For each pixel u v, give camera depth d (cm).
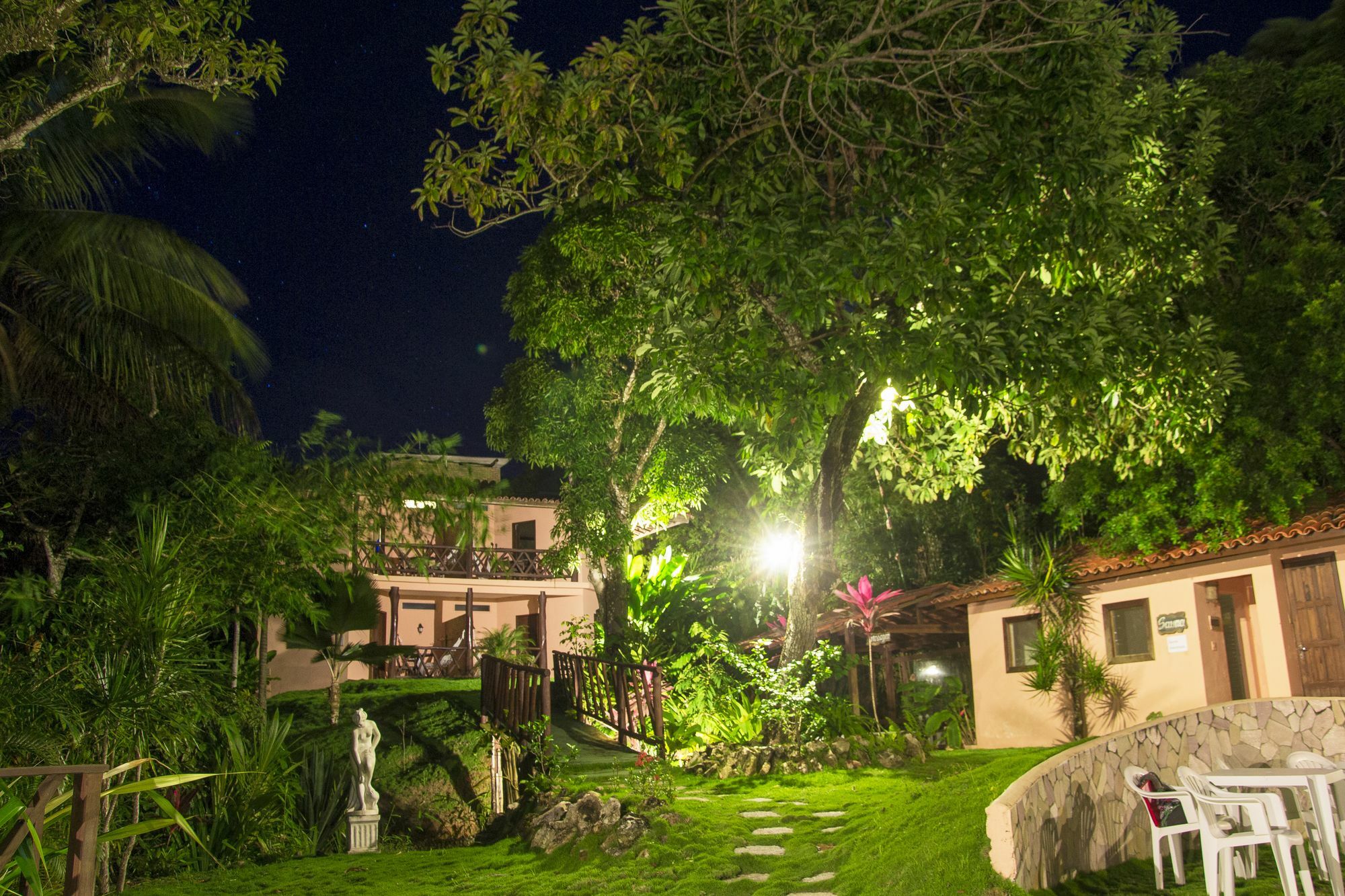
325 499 1417
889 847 782
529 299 2080
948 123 1223
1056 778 755
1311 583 1395
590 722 1805
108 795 643
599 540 2134
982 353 1141
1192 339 1270
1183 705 1511
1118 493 1659
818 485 1427
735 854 860
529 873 919
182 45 1027
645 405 2005
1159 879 734
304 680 2617
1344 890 689
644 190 1245
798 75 1123
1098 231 1202
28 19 968
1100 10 1179
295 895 923
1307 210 1630
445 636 3022
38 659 1006
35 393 1608
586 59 1090
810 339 1223
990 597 1828
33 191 1552
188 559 1141
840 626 2045
